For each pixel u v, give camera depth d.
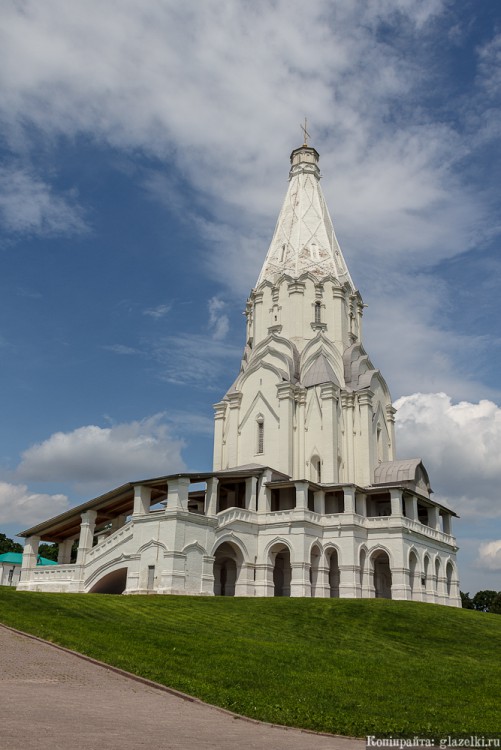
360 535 57.38
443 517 69.69
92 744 12.08
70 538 62.88
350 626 37.69
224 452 69.50
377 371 71.88
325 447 63.97
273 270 76.69
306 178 82.19
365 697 20.05
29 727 13.07
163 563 47.81
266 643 29.44
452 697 21.08
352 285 78.88
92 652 23.41
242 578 54.84
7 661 21.38
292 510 56.34
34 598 34.78
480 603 128.00
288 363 68.38
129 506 58.66
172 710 16.75
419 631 38.09
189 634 29.78
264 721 16.56
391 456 72.75
